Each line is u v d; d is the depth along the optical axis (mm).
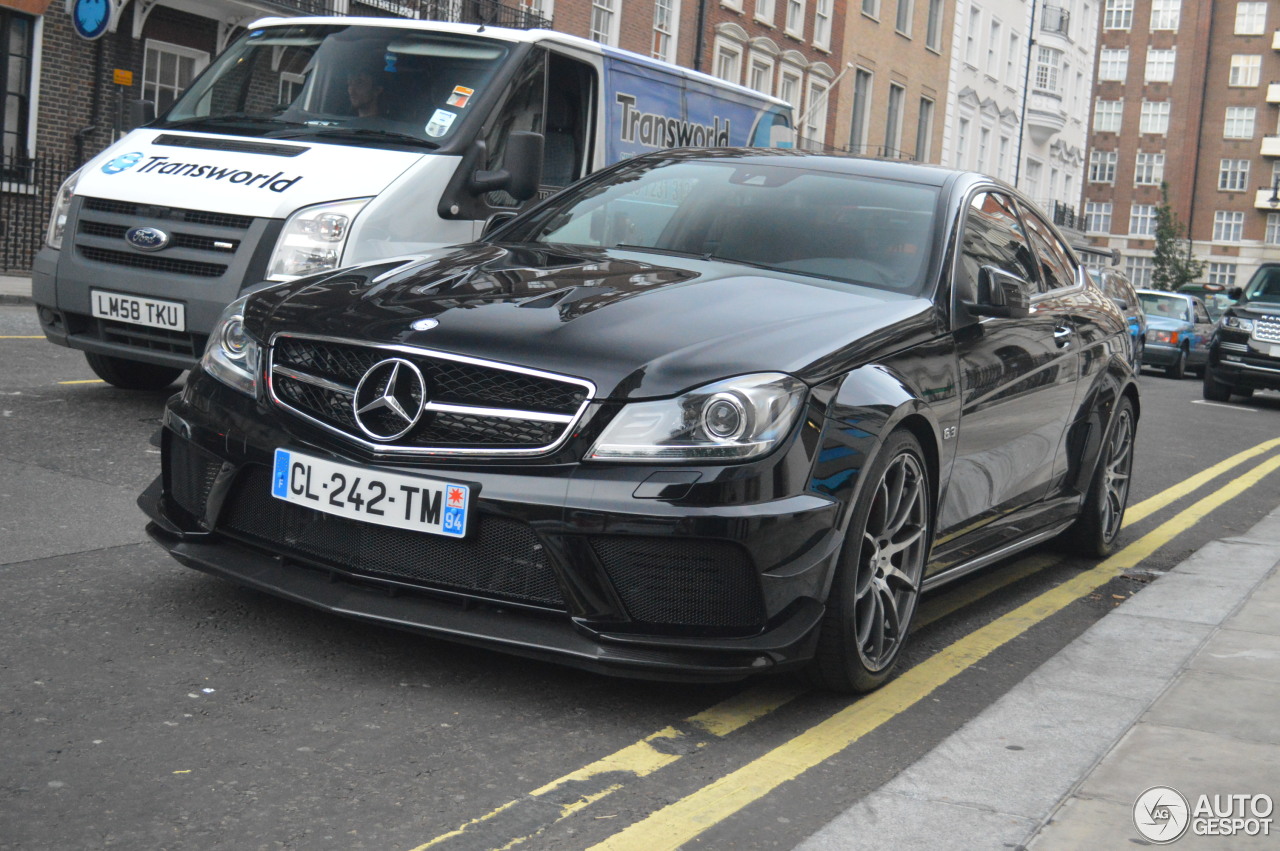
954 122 48750
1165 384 22562
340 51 8547
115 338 7609
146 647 3967
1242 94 86750
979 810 3264
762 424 3564
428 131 7961
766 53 35562
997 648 4824
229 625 4219
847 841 3059
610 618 3564
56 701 3520
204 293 7125
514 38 8586
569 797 3213
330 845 2865
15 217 19562
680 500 3498
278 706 3619
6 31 19344
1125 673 4469
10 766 3119
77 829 2848
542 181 8875
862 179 5180
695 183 5219
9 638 3945
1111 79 88562
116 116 20891
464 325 3799
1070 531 6430
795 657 3654
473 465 3639
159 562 4848
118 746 3281
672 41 31719
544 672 4062
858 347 3967
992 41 52625
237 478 3996
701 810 3195
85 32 19266
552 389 3623
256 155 7520
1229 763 3631
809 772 3488
